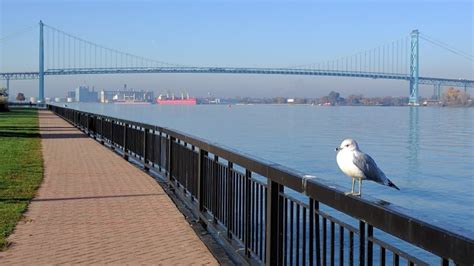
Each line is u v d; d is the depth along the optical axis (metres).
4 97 69.19
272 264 4.52
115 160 15.71
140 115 80.25
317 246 3.77
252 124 65.81
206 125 60.50
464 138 47.53
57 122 41.78
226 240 5.96
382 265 2.91
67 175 12.41
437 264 6.96
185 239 6.71
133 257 5.95
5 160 15.44
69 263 5.71
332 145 38.28
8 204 8.74
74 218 7.86
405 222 2.55
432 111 123.12
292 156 30.89
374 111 130.88
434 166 28.08
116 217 7.94
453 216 15.09
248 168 5.13
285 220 4.38
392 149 37.47
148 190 10.30
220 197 6.43
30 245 6.39
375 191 18.88
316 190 3.61
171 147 9.89
